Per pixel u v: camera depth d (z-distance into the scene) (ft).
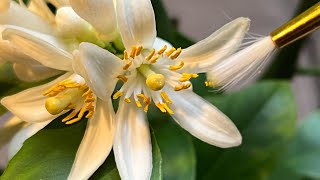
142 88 0.26
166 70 0.26
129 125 0.26
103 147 0.25
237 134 0.25
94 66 0.23
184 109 0.26
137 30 0.24
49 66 0.24
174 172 0.35
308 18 0.22
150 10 0.24
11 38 0.23
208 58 0.25
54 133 0.26
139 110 0.26
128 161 0.25
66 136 0.26
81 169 0.25
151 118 0.33
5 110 0.28
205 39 0.25
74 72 0.25
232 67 0.24
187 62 0.25
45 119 0.25
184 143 0.35
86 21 0.25
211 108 0.26
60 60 0.24
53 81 0.25
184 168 0.35
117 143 0.25
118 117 0.26
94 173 0.25
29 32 0.25
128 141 0.25
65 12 0.25
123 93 0.26
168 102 0.26
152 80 0.25
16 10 0.25
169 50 0.25
